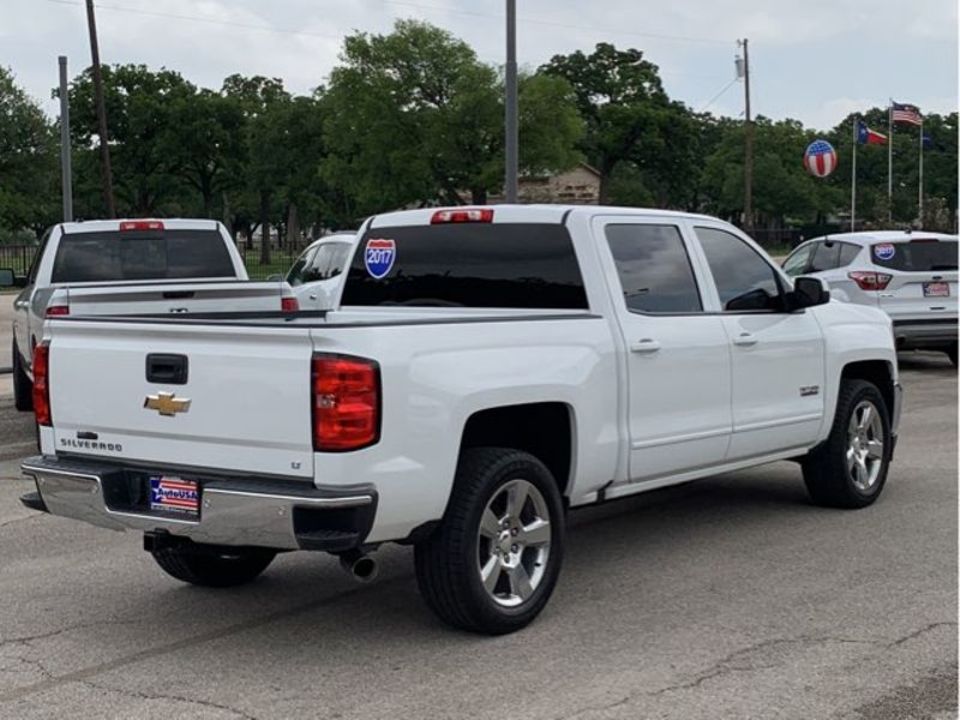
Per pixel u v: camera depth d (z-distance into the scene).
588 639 5.44
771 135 85.50
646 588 6.25
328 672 5.08
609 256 6.36
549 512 5.70
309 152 71.38
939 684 4.84
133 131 69.75
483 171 55.00
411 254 6.93
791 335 7.36
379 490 4.91
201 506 5.12
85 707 4.73
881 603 5.91
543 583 5.69
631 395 6.23
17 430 12.13
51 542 7.43
